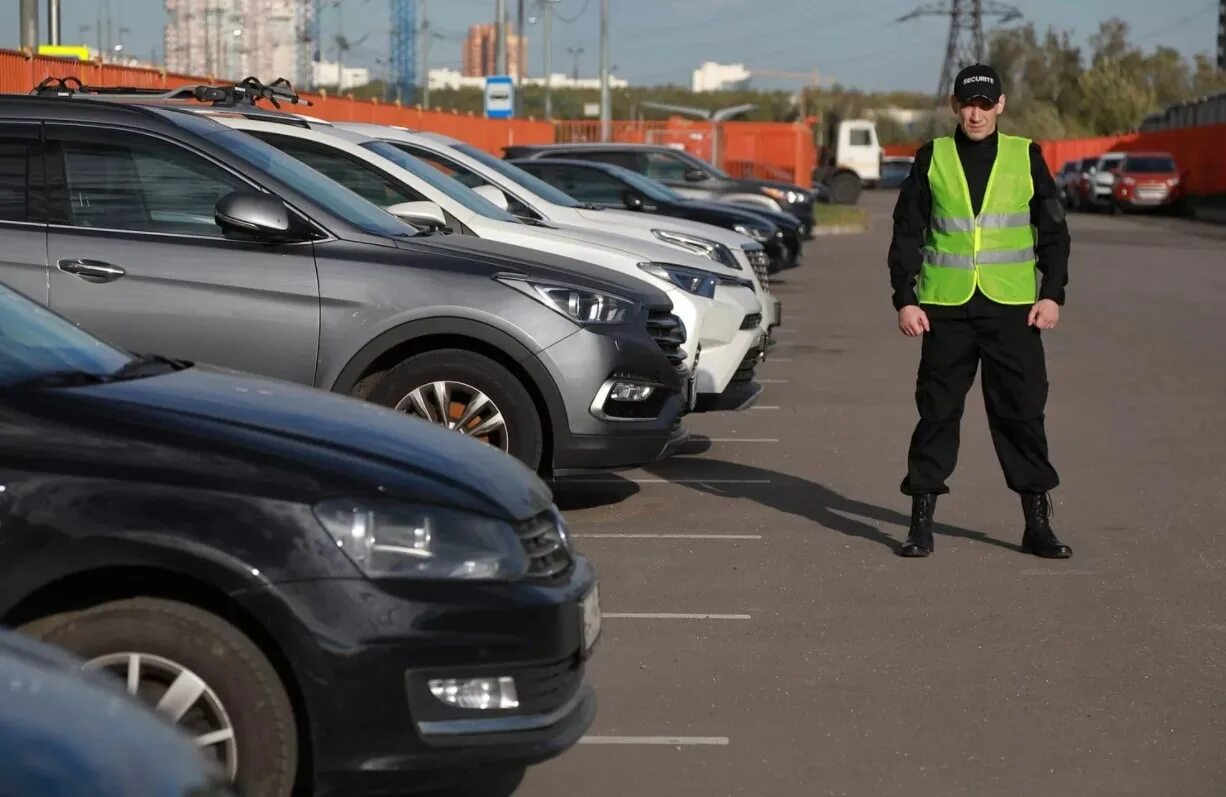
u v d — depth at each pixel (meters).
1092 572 9.19
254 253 9.34
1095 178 70.00
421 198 11.84
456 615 5.00
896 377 17.81
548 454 9.84
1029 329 9.38
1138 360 19.03
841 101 147.50
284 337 9.31
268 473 4.98
